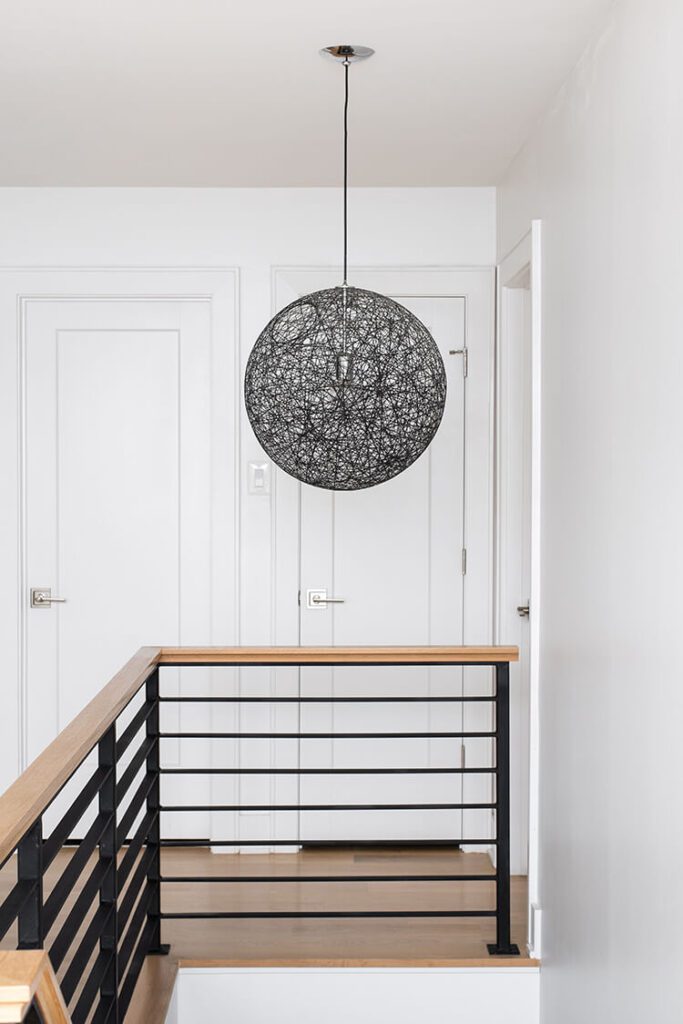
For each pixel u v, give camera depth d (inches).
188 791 155.9
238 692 153.9
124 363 154.8
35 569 155.3
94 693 155.7
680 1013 70.6
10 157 137.3
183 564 155.4
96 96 113.6
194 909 131.8
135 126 124.2
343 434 106.6
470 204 153.2
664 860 74.0
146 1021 98.0
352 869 147.5
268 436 110.9
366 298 107.4
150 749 113.7
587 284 96.4
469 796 155.8
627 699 83.3
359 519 154.8
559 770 107.0
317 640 154.9
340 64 103.9
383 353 105.0
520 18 92.4
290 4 89.8
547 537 113.0
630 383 82.4
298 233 152.9
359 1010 114.4
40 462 155.0
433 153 135.3
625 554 83.7
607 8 90.0
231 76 107.5
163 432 155.0
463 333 154.1
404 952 118.6
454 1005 114.7
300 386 105.5
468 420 154.2
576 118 101.6
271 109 118.0
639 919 79.9
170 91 112.0
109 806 87.6
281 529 154.0
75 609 155.5
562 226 107.3
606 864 89.4
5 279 152.7
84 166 141.4
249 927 126.4
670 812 72.8
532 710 116.9
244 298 152.9
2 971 36.5
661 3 74.7
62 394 154.7
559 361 108.0
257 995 114.1
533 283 118.3
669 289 73.0
